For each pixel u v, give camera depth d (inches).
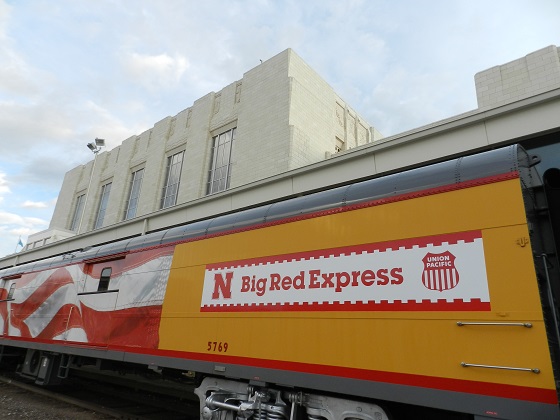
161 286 233.3
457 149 274.2
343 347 142.6
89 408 284.8
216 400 185.2
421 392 120.6
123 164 852.0
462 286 121.4
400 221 143.3
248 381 179.8
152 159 765.9
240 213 214.1
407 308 131.0
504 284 113.9
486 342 112.7
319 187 351.9
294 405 158.9
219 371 180.4
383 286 139.2
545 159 247.3
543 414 98.7
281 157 523.5
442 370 118.3
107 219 821.2
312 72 620.1
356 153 326.0
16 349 438.6
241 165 575.2
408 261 136.0
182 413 273.0
